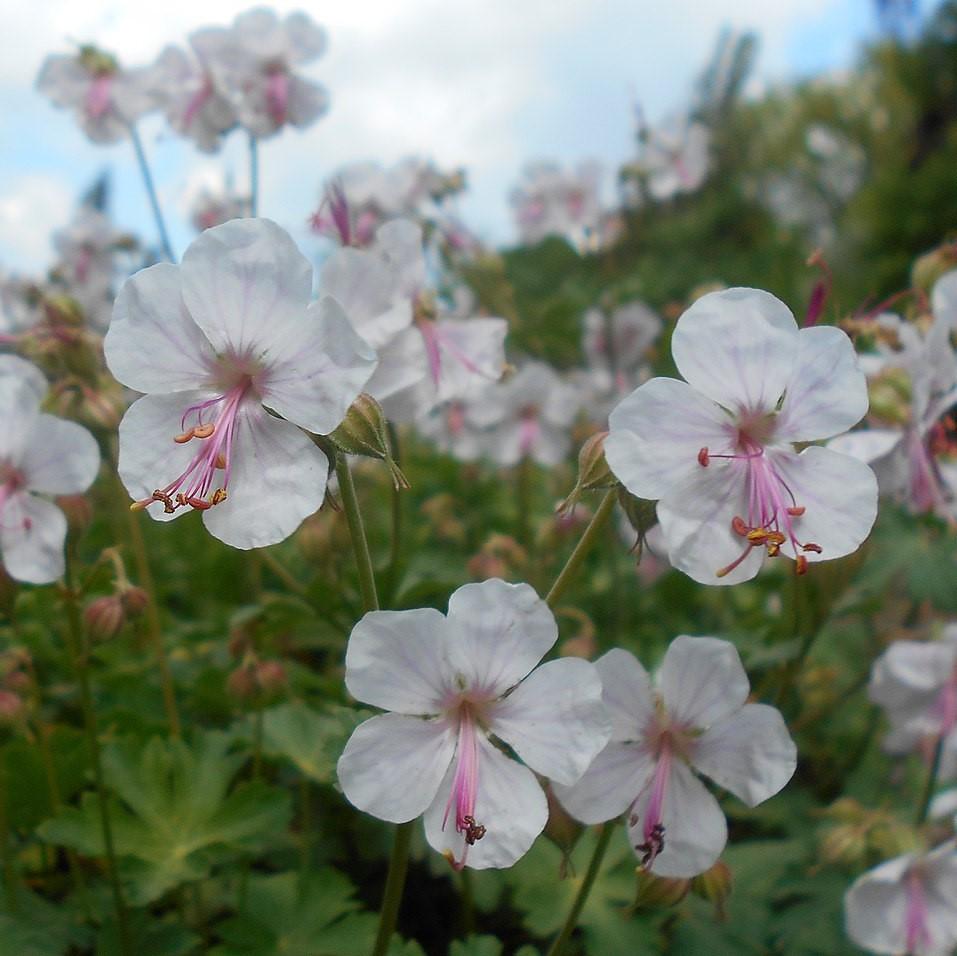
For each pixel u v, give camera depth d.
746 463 0.11
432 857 0.17
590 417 0.34
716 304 0.11
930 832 0.18
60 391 0.17
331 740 0.12
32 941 0.15
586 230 0.38
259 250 0.10
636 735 0.11
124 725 0.19
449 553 0.26
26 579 0.14
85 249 0.33
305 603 0.20
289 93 0.23
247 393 0.11
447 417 0.30
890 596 0.25
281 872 0.18
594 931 0.16
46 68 0.25
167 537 0.30
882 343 0.16
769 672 0.19
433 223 0.29
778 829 0.21
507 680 0.10
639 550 0.11
